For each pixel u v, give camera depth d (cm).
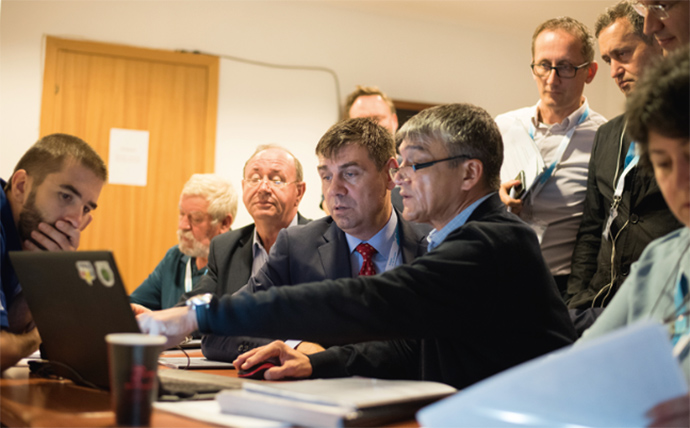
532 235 132
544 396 71
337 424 86
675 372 69
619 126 224
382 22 495
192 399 110
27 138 415
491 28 522
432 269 120
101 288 112
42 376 146
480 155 140
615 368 69
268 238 251
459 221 140
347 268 192
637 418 70
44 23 420
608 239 213
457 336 125
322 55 479
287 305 116
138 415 92
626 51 230
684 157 84
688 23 156
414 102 498
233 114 458
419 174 142
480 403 73
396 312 118
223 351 182
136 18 439
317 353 147
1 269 156
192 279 310
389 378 151
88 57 429
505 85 525
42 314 133
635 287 110
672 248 109
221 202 309
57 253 121
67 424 94
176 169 445
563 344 129
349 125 186
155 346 94
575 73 257
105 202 430
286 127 469
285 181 249
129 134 436
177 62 446
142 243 438
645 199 203
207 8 455
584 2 470
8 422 112
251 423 89
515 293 126
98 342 119
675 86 83
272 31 469
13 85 414
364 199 184
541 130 265
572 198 251
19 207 161
